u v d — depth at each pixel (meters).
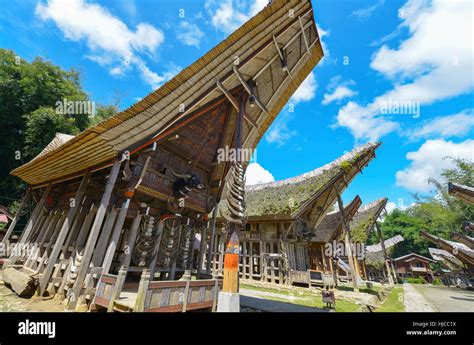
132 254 6.89
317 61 9.95
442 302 13.17
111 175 5.90
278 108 10.13
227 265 5.11
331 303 8.66
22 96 17.45
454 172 41.59
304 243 16.16
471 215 39.69
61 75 20.59
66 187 9.84
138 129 6.00
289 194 16.48
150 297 4.25
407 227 48.31
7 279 7.58
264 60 7.57
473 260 20.00
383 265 28.66
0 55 17.56
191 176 7.25
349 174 17.58
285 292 12.15
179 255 7.93
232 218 5.52
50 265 6.45
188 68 5.70
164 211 7.28
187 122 7.32
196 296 5.27
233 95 7.93
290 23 6.88
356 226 24.53
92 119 21.53
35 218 10.06
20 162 17.70
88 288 5.10
